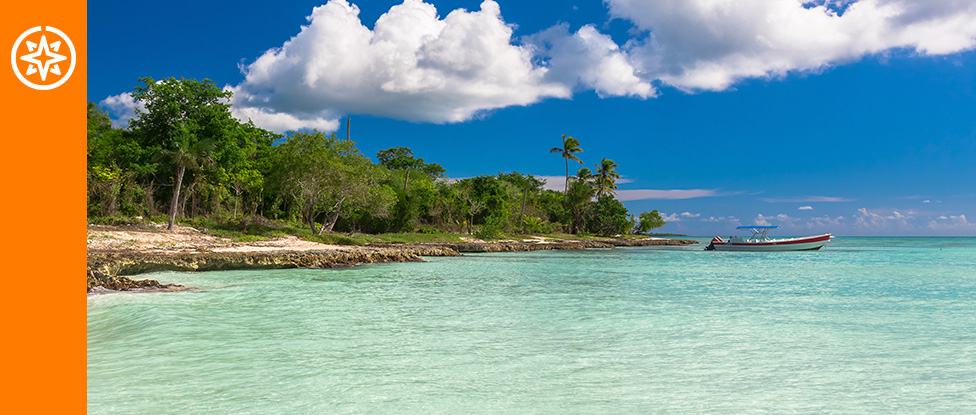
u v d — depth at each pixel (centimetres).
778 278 2372
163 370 755
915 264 3528
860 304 1499
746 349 919
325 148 4153
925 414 607
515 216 7512
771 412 612
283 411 598
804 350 910
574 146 8844
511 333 1048
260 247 3105
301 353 867
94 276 1616
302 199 4175
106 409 593
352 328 1086
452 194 6378
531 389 691
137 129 3734
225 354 855
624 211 9406
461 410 610
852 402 647
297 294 1612
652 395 670
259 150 4903
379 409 610
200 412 589
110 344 916
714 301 1542
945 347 935
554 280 2184
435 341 968
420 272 2491
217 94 3834
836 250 6444
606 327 1118
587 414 602
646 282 2127
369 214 4819
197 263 2305
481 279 2192
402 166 7238
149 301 1399
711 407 628
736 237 5559
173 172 3731
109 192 3244
